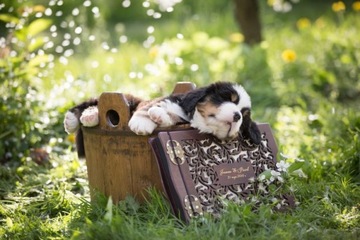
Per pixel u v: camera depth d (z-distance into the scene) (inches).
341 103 350.9
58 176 221.0
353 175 217.5
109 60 363.6
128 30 613.9
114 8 704.4
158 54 373.4
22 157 240.8
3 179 221.8
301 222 172.1
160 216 171.6
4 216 189.0
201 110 173.5
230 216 164.4
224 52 399.2
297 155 231.3
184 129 177.0
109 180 183.6
